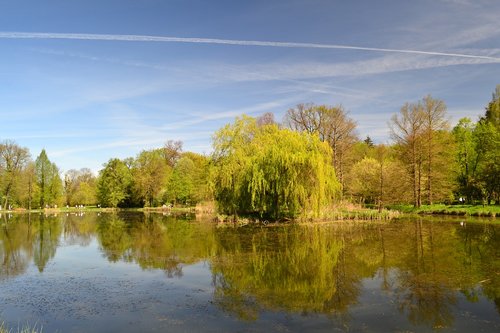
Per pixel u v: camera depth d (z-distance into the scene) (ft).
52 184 264.72
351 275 52.90
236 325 35.35
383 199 162.40
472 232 90.12
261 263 61.36
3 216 196.13
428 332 33.01
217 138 126.21
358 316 37.11
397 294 43.83
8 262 68.03
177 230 109.29
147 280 52.44
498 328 33.65
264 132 128.36
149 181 263.49
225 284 49.52
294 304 41.22
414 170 155.84
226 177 119.14
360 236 87.66
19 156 239.91
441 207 147.54
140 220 157.48
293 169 110.11
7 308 41.65
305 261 62.28
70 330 35.06
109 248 81.61
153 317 37.91
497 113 171.32
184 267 59.82
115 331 34.60
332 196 120.98
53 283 52.13
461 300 41.27
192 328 34.86
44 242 93.76
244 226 111.96
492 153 148.05
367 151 254.06
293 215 119.44
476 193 147.54
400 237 85.05
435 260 60.80
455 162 166.81
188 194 244.83
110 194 269.23
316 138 118.21
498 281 48.06
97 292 47.14
